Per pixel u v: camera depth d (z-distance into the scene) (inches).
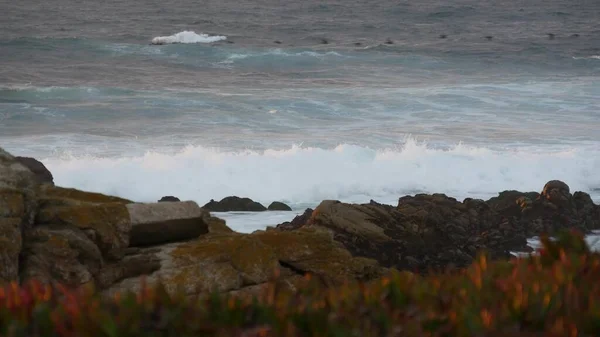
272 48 5182.1
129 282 629.9
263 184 2053.4
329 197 2039.9
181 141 2493.8
